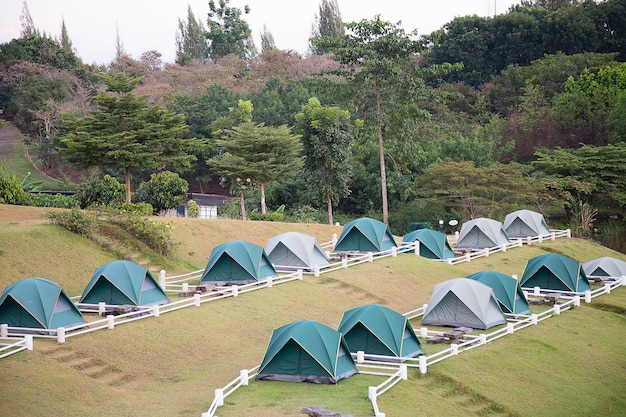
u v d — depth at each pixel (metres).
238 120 92.94
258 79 130.62
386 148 88.75
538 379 31.89
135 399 25.67
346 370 28.88
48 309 31.00
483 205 77.31
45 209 50.81
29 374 25.84
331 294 42.50
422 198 84.31
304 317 37.78
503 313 39.31
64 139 51.03
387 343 31.36
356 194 93.19
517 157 95.00
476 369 31.36
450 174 75.62
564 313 42.69
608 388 33.00
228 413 23.75
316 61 141.00
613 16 128.50
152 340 31.31
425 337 35.72
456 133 96.19
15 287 31.47
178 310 35.78
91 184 56.66
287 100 109.19
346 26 71.56
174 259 47.22
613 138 89.56
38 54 136.62
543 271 47.56
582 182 77.56
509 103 114.25
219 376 28.53
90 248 43.28
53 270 39.72
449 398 28.34
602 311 44.25
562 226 81.44
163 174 60.91
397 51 71.44
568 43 125.75
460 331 35.72
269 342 30.56
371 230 52.72
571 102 98.19
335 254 52.72
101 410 24.25
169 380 28.09
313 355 27.83
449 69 72.19
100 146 50.69
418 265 51.12
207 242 52.09
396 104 72.00
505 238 62.50
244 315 36.50
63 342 29.58
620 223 84.62
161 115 54.91
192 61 144.50
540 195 75.25
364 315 32.28
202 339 32.53
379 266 49.34
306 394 26.19
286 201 91.62
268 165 64.19
